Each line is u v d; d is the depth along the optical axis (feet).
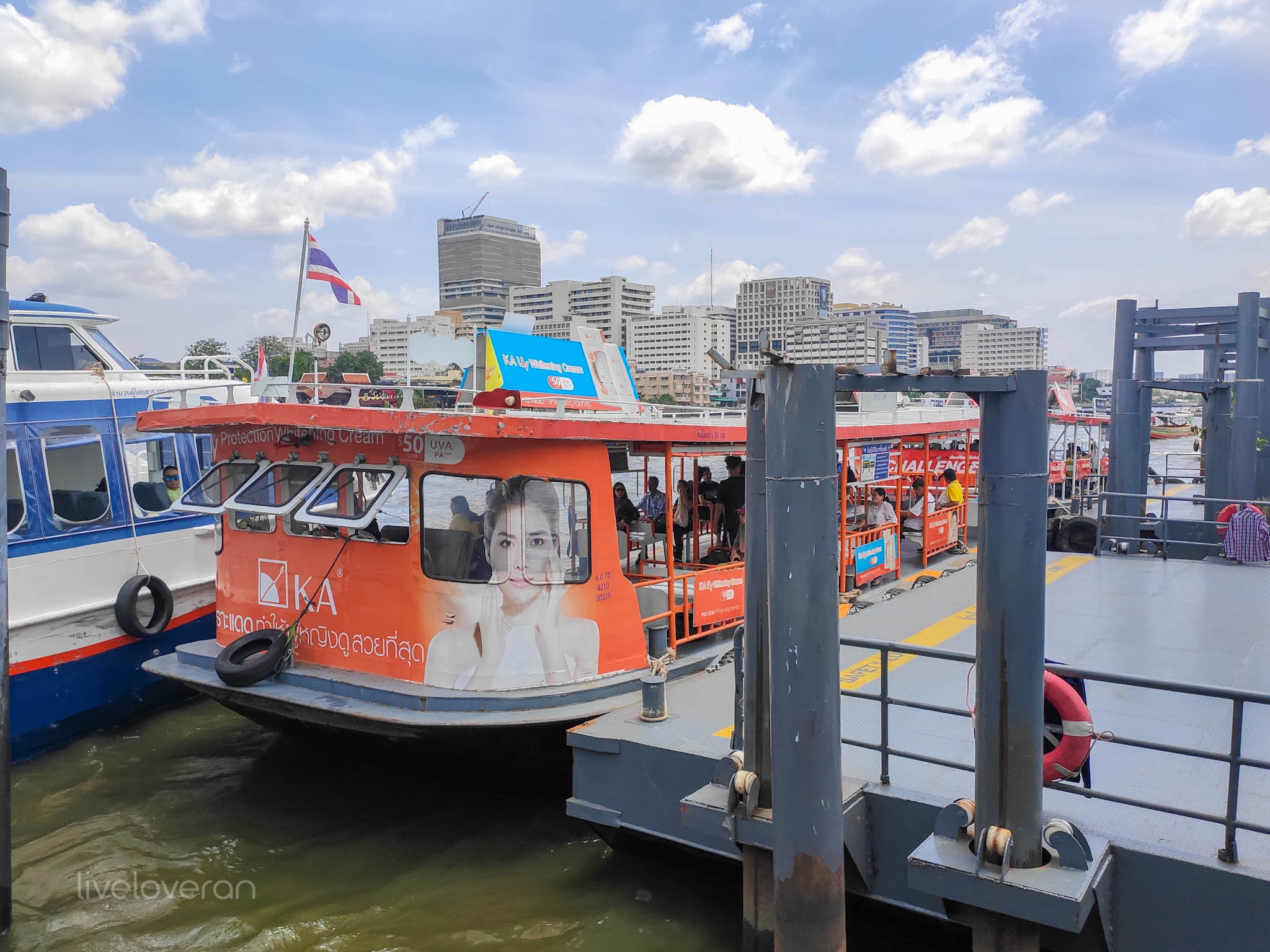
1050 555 44.60
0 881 20.48
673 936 20.42
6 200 19.71
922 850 14.57
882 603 34.83
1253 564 41.65
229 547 27.66
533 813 26.40
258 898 22.31
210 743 32.99
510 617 23.52
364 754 26.21
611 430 24.59
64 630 32.89
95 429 34.78
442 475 23.62
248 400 43.16
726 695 24.35
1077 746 16.12
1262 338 50.11
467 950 20.07
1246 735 20.45
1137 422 47.06
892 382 13.61
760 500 16.26
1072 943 15.56
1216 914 14.61
